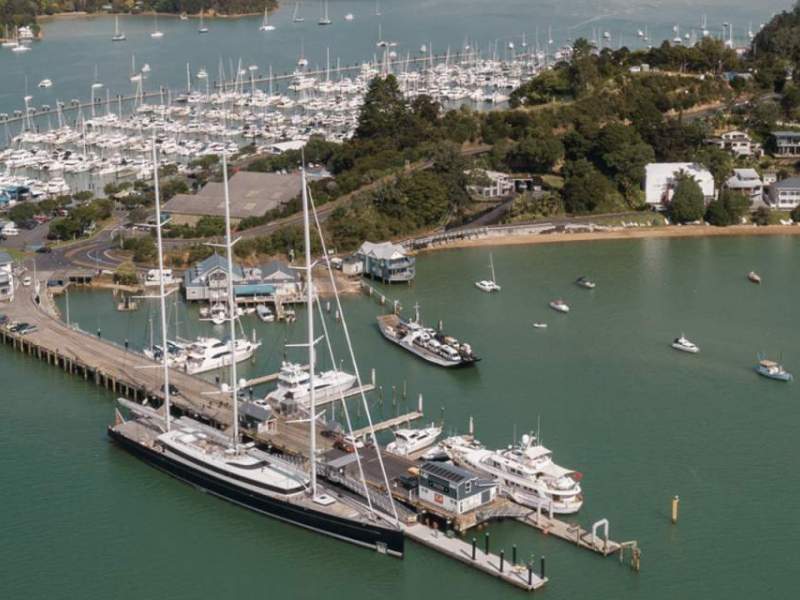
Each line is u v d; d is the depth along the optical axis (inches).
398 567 5167.3
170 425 6245.1
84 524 5605.3
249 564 5270.7
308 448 6038.4
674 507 5472.4
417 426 6510.8
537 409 6786.4
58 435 6501.0
